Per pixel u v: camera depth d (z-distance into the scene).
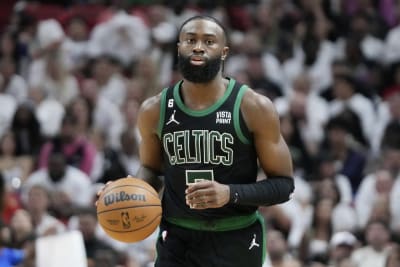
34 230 18.80
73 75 26.80
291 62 26.61
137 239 10.91
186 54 10.80
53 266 15.23
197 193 10.34
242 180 11.08
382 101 24.98
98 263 17.00
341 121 22.56
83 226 18.16
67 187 21.02
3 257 15.75
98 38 27.42
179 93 11.08
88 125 23.48
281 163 11.06
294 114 23.34
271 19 28.09
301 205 20.75
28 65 27.41
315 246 19.75
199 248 11.17
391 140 22.59
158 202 10.94
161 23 27.34
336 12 28.55
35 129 23.25
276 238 18.08
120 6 29.02
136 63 26.36
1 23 30.75
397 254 17.30
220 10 28.70
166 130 11.06
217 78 10.97
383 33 27.38
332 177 21.09
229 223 11.12
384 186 20.41
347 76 24.59
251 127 10.93
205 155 10.95
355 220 20.25
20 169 22.34
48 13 29.89
